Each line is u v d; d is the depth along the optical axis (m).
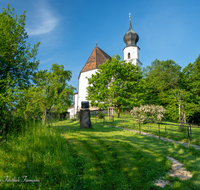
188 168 5.24
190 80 31.50
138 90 24.61
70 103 31.62
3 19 9.73
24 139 6.54
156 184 4.41
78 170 4.88
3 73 9.33
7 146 5.83
